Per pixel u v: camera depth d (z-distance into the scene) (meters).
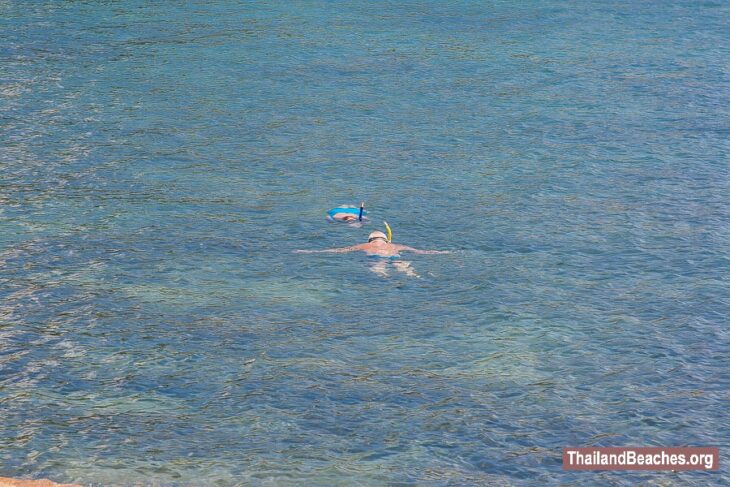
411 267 25.41
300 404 18.83
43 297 23.44
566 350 21.12
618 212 29.25
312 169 32.88
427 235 27.52
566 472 16.69
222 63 46.72
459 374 20.08
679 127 37.44
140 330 21.89
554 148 35.16
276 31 53.19
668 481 16.45
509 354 20.92
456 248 26.64
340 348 21.17
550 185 31.48
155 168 32.69
